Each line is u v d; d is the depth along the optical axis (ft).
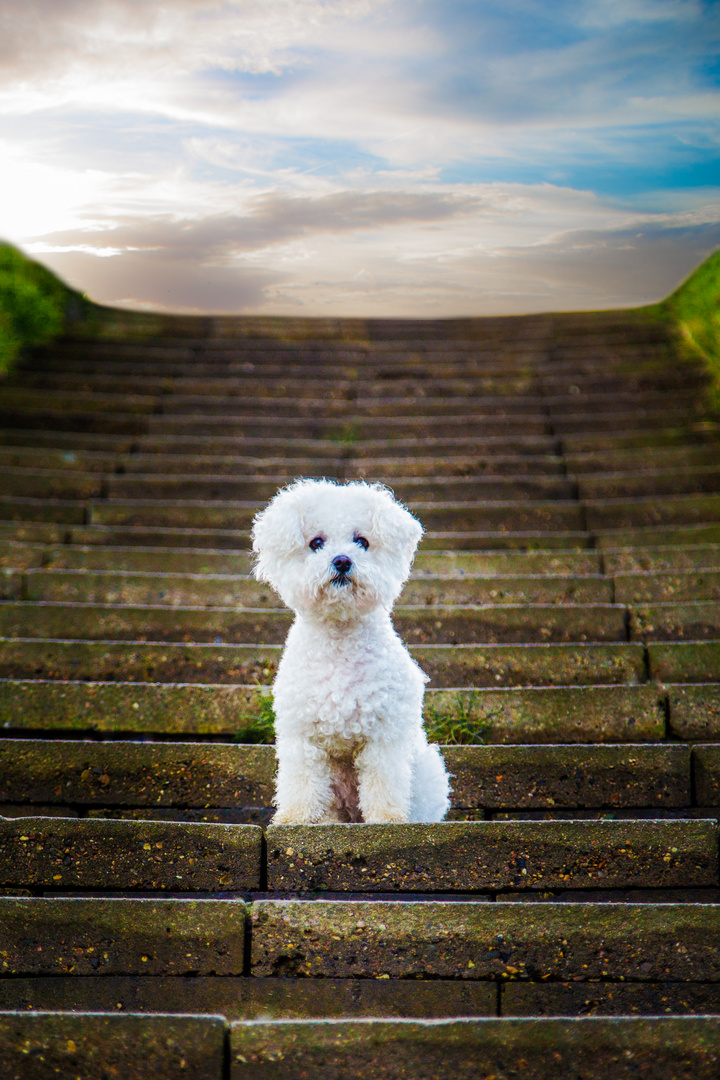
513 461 21.13
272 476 20.86
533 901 8.47
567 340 28.27
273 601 16.16
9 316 26.94
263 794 11.14
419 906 7.96
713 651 13.89
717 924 7.84
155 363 26.78
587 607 15.17
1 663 13.87
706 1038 6.44
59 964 7.92
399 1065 6.44
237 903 8.04
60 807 11.01
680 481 20.01
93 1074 6.37
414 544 10.09
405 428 22.97
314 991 7.84
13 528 18.02
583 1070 6.41
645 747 11.21
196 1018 6.53
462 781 11.18
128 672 13.92
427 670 13.94
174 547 18.29
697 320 27.45
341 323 30.22
